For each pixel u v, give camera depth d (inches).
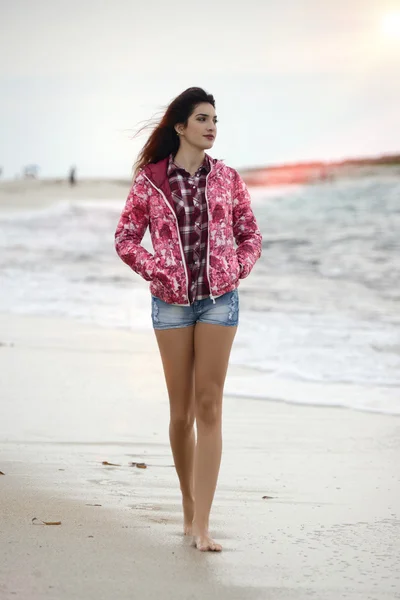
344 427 281.7
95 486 205.5
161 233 161.9
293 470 229.8
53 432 268.7
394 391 335.0
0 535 158.7
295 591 137.8
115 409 302.8
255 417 296.8
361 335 446.0
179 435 169.0
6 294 623.5
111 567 143.8
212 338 161.0
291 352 408.5
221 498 201.3
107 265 767.7
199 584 138.6
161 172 163.9
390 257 740.0
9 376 359.9
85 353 412.5
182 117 164.4
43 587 132.8
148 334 467.5
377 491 208.1
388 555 157.6
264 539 167.2
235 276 161.0
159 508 187.8
